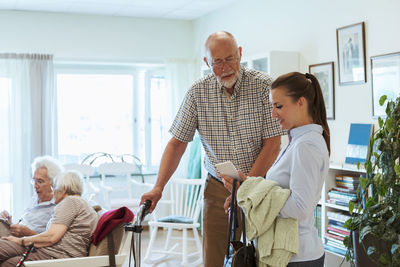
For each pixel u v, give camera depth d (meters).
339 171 3.93
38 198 3.53
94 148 6.40
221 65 2.21
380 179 2.61
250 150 2.38
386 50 3.63
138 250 1.98
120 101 6.51
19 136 5.72
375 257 2.64
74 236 2.91
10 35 5.74
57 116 6.00
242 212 1.81
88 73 6.32
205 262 2.51
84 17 6.05
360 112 3.90
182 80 6.52
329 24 4.20
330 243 3.83
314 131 1.74
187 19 6.56
